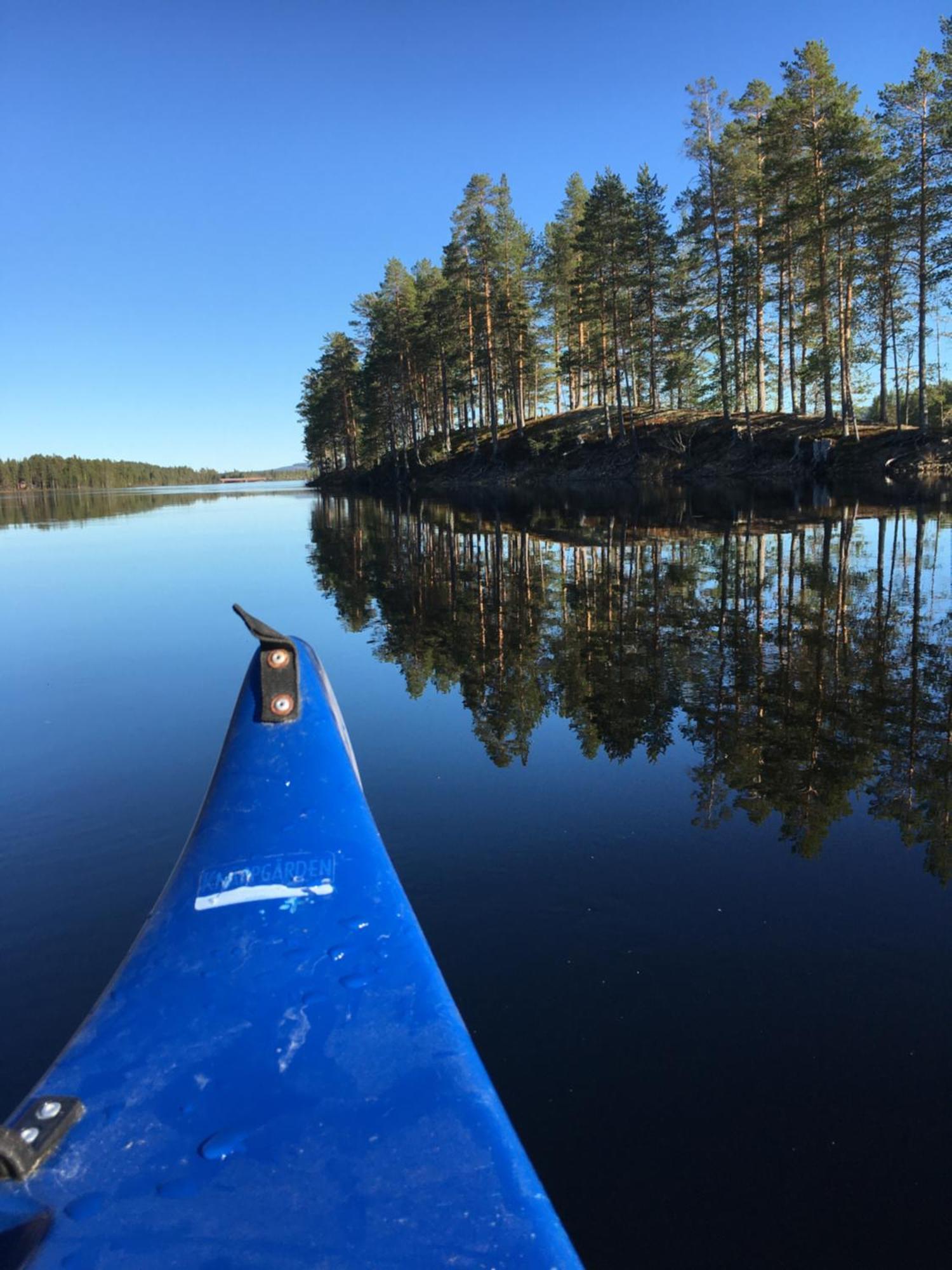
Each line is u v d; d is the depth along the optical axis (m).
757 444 28.61
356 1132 0.92
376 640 6.88
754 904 2.57
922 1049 1.90
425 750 4.14
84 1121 0.93
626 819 3.23
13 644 7.23
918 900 2.55
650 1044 1.95
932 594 7.32
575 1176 1.58
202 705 5.10
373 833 1.66
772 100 29.64
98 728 4.68
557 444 37.28
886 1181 1.55
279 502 44.38
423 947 1.30
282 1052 1.05
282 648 2.09
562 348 50.66
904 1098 1.76
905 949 2.30
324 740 1.98
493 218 38.19
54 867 2.98
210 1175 0.85
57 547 18.11
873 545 10.46
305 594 9.62
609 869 2.83
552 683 5.26
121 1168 0.86
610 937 2.41
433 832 3.18
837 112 24.88
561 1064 1.89
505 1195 0.83
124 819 3.40
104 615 8.62
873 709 4.36
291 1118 0.94
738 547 11.23
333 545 16.05
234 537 19.33
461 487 38.53
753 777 3.57
